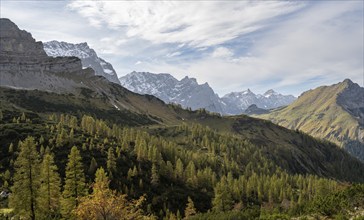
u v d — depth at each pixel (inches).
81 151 5816.9
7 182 4106.8
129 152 6481.3
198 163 7519.7
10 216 2719.0
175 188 5610.2
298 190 7022.6
